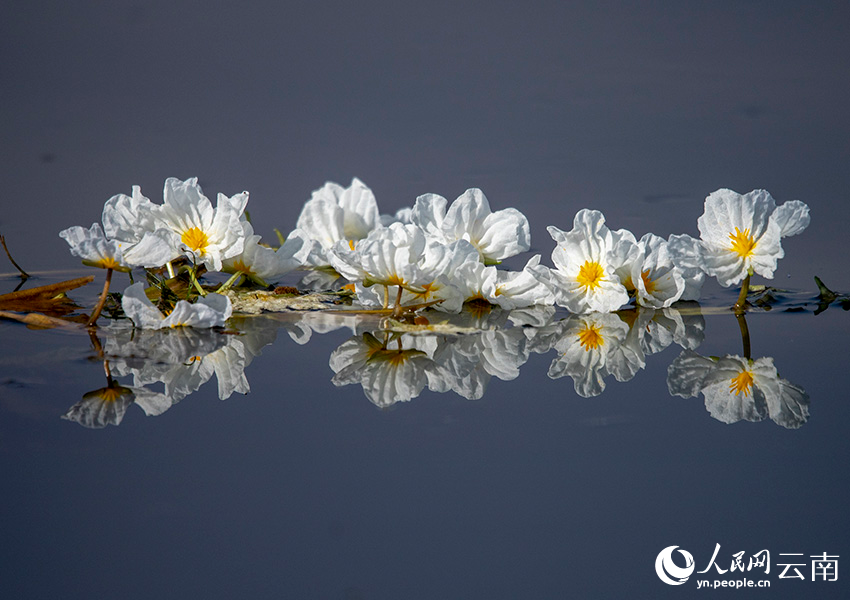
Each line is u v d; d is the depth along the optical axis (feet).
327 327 4.92
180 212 4.99
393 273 4.88
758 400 4.69
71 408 4.67
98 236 4.84
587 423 4.65
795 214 4.89
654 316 4.96
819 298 5.01
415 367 4.79
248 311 4.99
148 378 4.75
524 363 4.80
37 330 4.89
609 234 4.93
